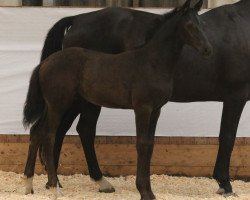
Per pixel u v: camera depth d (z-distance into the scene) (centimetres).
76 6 800
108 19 681
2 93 761
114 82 602
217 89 676
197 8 597
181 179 756
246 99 668
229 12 682
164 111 763
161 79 586
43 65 632
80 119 688
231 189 662
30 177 639
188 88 677
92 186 709
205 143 768
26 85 762
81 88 625
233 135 661
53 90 621
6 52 759
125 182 739
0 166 771
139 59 596
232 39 662
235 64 658
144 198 593
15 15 757
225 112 665
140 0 829
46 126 629
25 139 767
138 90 587
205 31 667
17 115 763
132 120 765
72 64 621
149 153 605
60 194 635
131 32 669
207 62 665
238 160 767
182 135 766
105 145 768
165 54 588
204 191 691
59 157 714
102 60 614
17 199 606
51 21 760
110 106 621
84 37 680
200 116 764
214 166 727
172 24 592
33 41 760
